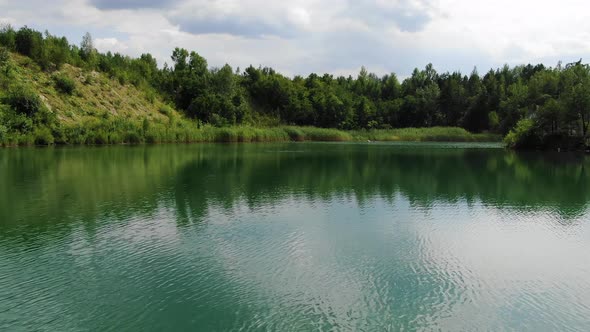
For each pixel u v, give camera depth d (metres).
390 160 55.03
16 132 70.12
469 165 49.59
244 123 120.44
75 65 98.56
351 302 13.62
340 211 24.94
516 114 116.12
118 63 118.19
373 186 33.62
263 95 148.00
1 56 80.69
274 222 22.36
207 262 16.69
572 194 31.03
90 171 40.16
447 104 149.12
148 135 86.31
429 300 13.83
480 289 14.69
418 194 30.50
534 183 36.09
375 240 19.61
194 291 14.22
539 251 18.47
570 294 14.39
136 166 44.81
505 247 18.92
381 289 14.55
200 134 96.88
